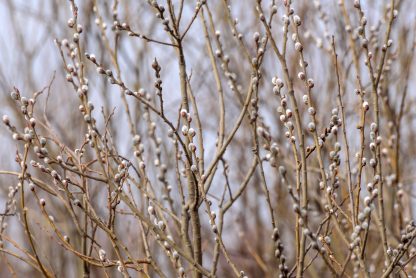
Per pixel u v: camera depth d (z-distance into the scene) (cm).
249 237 669
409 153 550
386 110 459
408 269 376
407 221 440
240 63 525
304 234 271
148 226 303
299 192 285
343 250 423
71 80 330
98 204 504
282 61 288
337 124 297
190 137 314
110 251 497
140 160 356
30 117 305
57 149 548
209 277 300
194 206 338
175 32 338
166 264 471
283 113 298
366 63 308
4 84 616
